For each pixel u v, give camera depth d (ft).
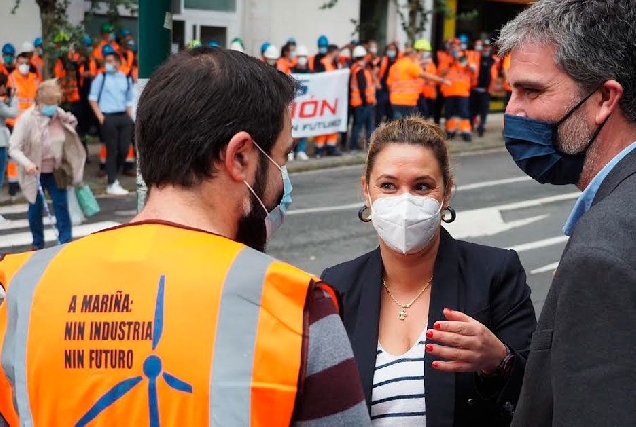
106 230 5.08
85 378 4.64
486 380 7.43
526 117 5.69
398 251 7.97
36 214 27.27
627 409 4.40
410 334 8.01
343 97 49.47
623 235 4.63
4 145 35.40
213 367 4.47
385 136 8.33
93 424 4.59
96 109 39.96
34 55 47.98
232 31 60.29
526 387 5.13
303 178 44.29
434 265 8.16
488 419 7.60
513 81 5.72
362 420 4.61
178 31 57.98
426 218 7.93
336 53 50.08
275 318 4.54
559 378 4.65
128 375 4.58
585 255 4.62
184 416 4.47
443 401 7.52
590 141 5.57
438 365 7.15
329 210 35.60
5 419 4.96
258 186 5.07
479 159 52.01
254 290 4.58
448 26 73.56
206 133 4.85
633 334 4.44
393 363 7.86
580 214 5.65
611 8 5.32
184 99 4.86
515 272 8.14
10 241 30.66
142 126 4.99
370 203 8.38
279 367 4.45
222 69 4.93
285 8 62.08
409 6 58.65
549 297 5.02
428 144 8.20
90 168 46.62
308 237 30.68
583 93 5.49
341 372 4.58
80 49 45.91
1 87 39.55
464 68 57.77
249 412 4.42
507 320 7.97
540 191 40.75
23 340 4.82
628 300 4.47
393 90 51.72
